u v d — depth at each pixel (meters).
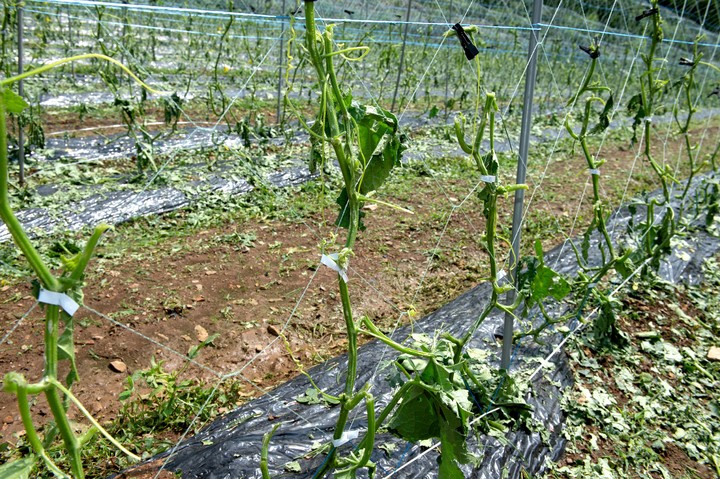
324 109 1.82
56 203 5.86
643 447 3.29
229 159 7.34
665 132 12.55
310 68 12.21
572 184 8.21
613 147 10.77
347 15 11.05
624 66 15.06
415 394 2.01
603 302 3.97
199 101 10.04
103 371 3.70
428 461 2.81
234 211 6.16
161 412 3.22
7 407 3.36
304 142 8.52
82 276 1.25
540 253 2.78
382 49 11.35
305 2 1.74
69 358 1.23
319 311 4.53
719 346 4.35
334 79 1.84
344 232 5.93
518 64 13.55
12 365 3.68
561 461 3.14
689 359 4.12
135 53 9.91
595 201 3.80
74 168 6.74
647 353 4.16
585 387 3.70
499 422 3.07
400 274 5.19
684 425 3.51
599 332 4.05
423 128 10.09
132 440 3.11
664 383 3.86
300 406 3.31
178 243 5.48
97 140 7.92
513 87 13.45
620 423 3.44
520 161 2.93
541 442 3.13
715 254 5.90
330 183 7.04
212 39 11.20
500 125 10.70
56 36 11.82
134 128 8.29
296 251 5.45
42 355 3.81
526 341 3.94
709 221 5.95
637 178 8.70
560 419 3.38
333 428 3.04
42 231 5.39
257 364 3.93
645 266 4.84
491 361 3.66
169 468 2.77
